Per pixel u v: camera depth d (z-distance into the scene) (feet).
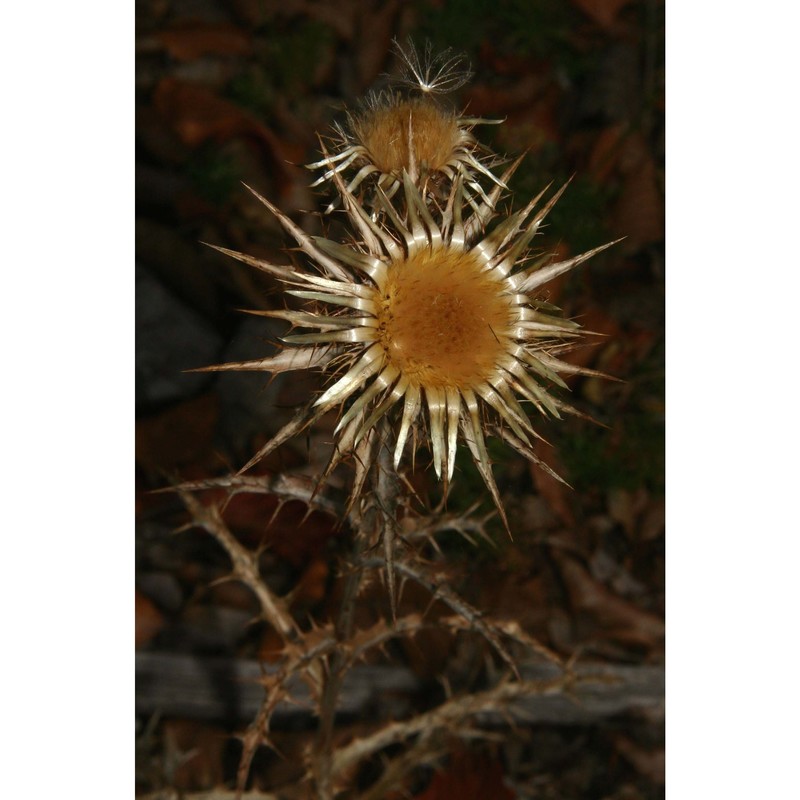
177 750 0.85
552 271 0.61
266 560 0.90
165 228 0.96
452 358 0.59
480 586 0.91
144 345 0.92
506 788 0.86
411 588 0.90
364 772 0.87
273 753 0.86
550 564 0.93
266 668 0.88
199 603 0.89
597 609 0.92
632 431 0.98
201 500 0.90
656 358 0.99
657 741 0.89
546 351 0.62
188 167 0.99
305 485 0.67
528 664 0.90
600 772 0.88
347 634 0.70
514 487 0.95
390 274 0.59
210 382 0.93
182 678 0.87
